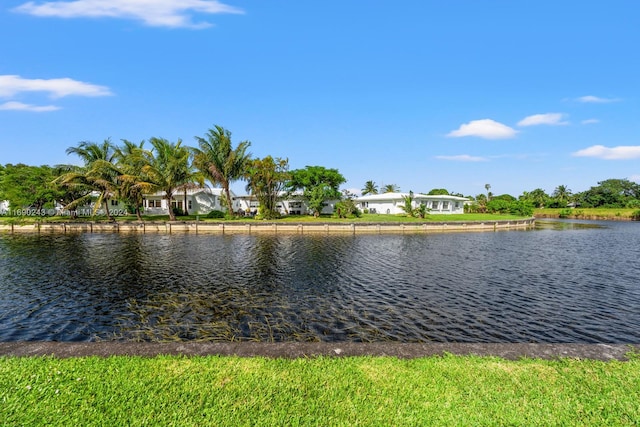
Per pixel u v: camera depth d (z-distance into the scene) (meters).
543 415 3.24
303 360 4.31
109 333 8.70
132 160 41.62
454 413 3.26
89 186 40.75
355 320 9.70
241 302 11.29
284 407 3.33
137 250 23.22
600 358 4.48
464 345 4.90
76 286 13.28
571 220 76.69
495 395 3.56
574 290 13.31
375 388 3.68
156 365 4.11
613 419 3.19
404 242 28.92
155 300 11.46
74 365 4.08
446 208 61.72
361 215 52.09
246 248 24.52
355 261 19.31
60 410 3.22
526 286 13.88
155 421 3.09
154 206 53.03
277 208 58.19
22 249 23.62
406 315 10.16
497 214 68.38
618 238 34.59
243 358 4.34
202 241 28.80
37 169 47.38
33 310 10.40
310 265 18.00
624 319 10.11
